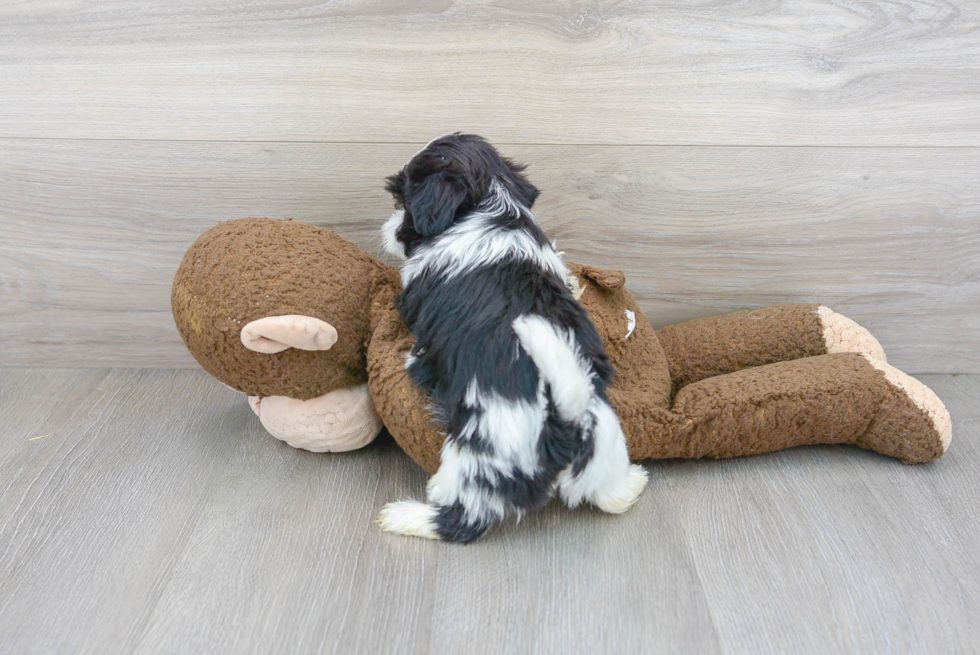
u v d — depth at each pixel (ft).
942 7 4.90
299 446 4.85
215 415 5.42
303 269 4.29
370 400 4.73
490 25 4.87
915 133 5.24
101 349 5.98
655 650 3.44
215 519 4.27
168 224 5.46
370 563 3.95
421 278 4.12
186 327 4.37
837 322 5.24
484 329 3.82
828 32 4.95
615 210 5.45
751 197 5.42
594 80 5.04
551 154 5.25
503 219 4.15
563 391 3.62
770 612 3.66
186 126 5.13
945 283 5.73
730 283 5.74
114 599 3.68
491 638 3.49
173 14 4.82
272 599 3.69
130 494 4.49
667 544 4.12
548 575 3.88
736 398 4.55
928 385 5.94
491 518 3.95
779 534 4.21
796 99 5.13
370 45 4.91
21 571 3.85
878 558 4.03
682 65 5.02
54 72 4.96
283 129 5.15
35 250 5.54
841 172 5.34
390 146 5.21
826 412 4.60
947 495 4.57
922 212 5.48
